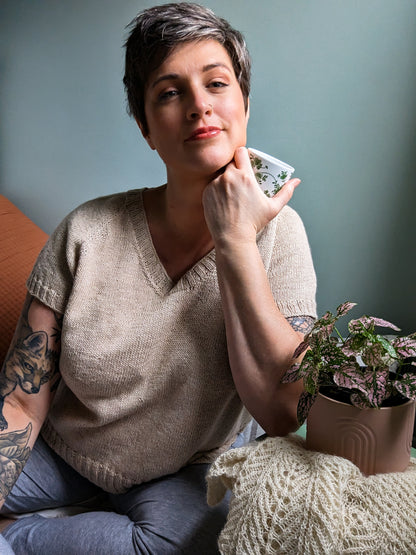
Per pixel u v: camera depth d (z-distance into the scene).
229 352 1.07
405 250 1.89
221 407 1.25
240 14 1.89
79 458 1.35
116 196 1.35
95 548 1.13
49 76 2.14
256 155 1.13
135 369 1.22
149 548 1.11
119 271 1.26
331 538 0.75
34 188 2.25
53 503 1.44
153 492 1.26
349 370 0.83
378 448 0.84
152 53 1.12
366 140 1.86
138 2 1.99
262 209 1.11
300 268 1.22
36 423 1.32
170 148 1.14
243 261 1.06
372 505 0.78
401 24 1.76
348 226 1.93
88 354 1.22
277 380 1.02
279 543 0.78
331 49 1.83
